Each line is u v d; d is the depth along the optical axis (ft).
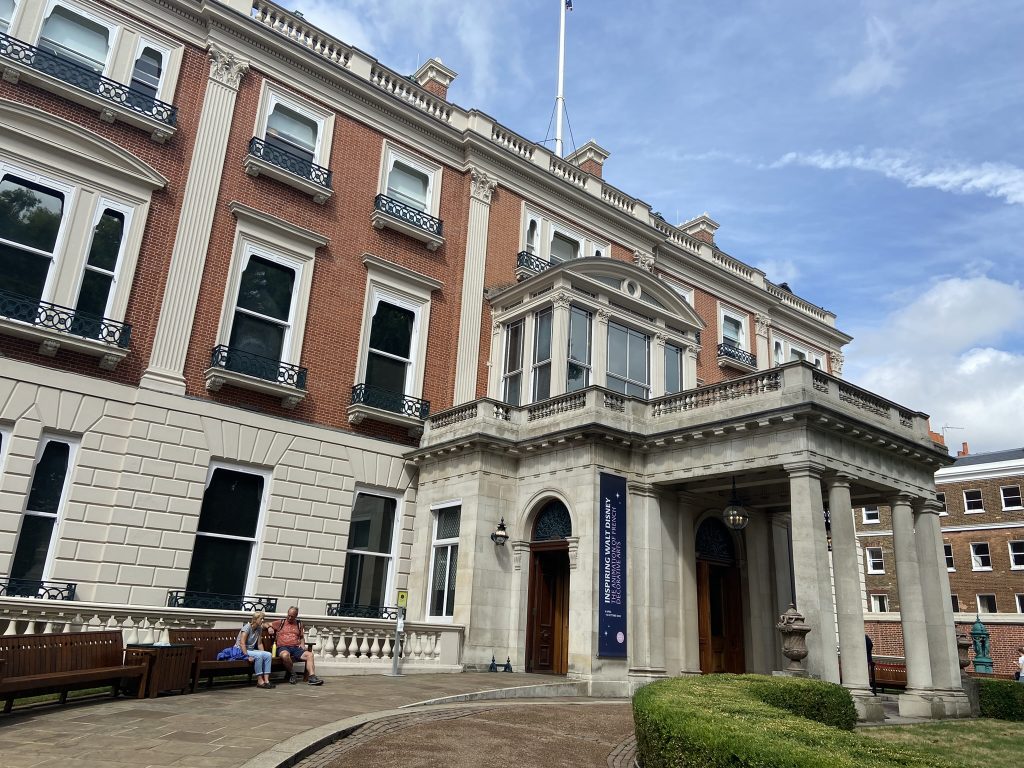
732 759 18.17
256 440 54.90
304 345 59.16
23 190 48.85
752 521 64.59
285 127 62.80
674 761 20.98
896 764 16.67
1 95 49.03
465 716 33.30
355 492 59.57
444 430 61.72
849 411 51.06
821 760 16.03
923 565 56.80
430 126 70.69
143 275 52.47
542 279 66.08
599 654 48.83
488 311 70.95
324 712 30.01
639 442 55.11
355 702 33.50
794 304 108.68
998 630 114.62
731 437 51.19
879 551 140.36
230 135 58.75
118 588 46.93
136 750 21.95
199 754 21.74
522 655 53.62
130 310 51.37
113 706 29.19
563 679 48.70
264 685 37.17
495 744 27.50
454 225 71.36
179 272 53.72
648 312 71.51
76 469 47.32
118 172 52.16
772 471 51.83
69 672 28.81
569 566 54.60
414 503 62.44
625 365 68.95
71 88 50.96
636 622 52.08
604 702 43.16
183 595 49.32
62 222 49.78
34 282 48.37
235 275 56.54
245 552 53.42
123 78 54.80
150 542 48.70
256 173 59.00
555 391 62.13
